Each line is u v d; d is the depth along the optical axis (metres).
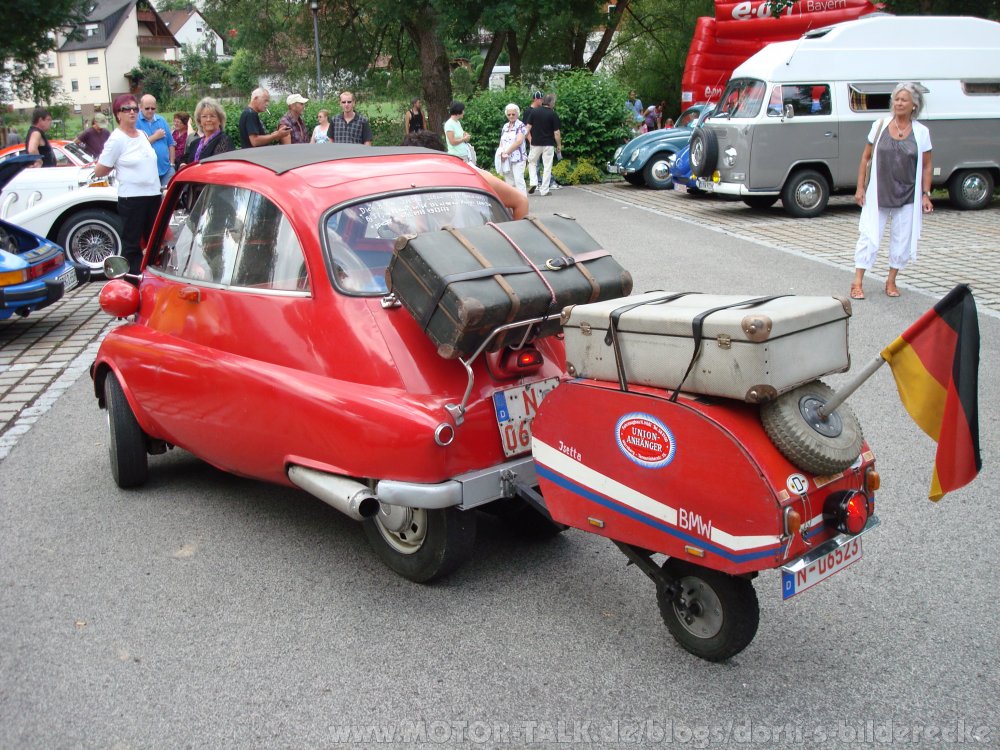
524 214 5.55
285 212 4.50
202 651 3.86
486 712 3.42
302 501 5.41
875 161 9.21
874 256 9.42
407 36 36.91
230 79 50.88
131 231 10.55
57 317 10.48
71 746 3.28
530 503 4.05
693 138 17.05
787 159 15.85
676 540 3.43
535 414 4.14
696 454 3.29
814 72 15.75
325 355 4.25
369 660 3.77
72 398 7.52
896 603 4.09
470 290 3.74
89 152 16.64
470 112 23.86
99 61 95.19
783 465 3.23
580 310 3.60
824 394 3.41
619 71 42.81
